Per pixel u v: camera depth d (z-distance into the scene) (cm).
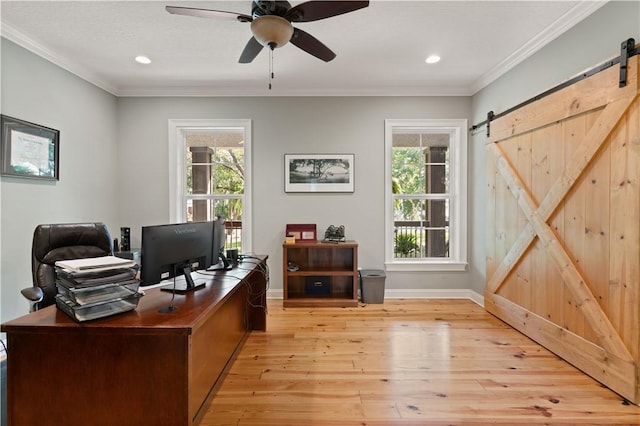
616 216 185
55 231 208
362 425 162
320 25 239
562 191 225
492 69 320
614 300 187
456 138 383
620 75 180
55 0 208
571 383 200
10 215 242
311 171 380
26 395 133
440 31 248
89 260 145
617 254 184
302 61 302
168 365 132
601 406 177
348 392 192
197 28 244
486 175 334
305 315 326
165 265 166
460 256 381
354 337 272
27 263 256
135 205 378
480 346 253
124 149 377
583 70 215
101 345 132
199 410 166
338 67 316
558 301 233
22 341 132
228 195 393
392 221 387
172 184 378
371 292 362
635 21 182
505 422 165
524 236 269
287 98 379
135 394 133
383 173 381
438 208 396
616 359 186
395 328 291
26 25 237
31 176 259
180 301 159
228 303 218
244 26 241
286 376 210
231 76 338
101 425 133
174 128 377
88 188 328
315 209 382
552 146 236
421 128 384
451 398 185
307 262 386
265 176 381
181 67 315
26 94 256
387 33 251
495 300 318
